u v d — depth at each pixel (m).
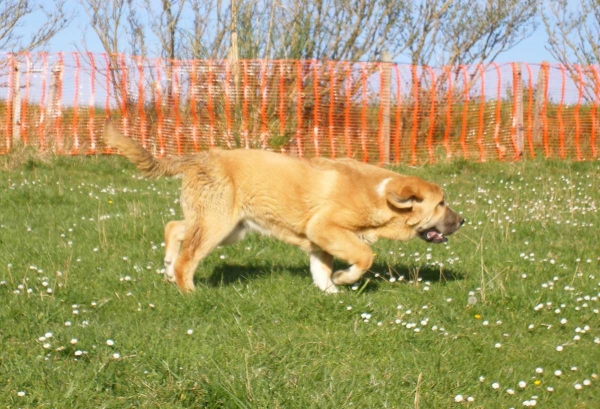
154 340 4.48
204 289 5.62
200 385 3.87
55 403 3.71
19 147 11.55
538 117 13.05
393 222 5.79
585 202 9.40
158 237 7.18
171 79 12.41
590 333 5.10
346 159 5.96
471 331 5.02
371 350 4.61
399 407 3.88
